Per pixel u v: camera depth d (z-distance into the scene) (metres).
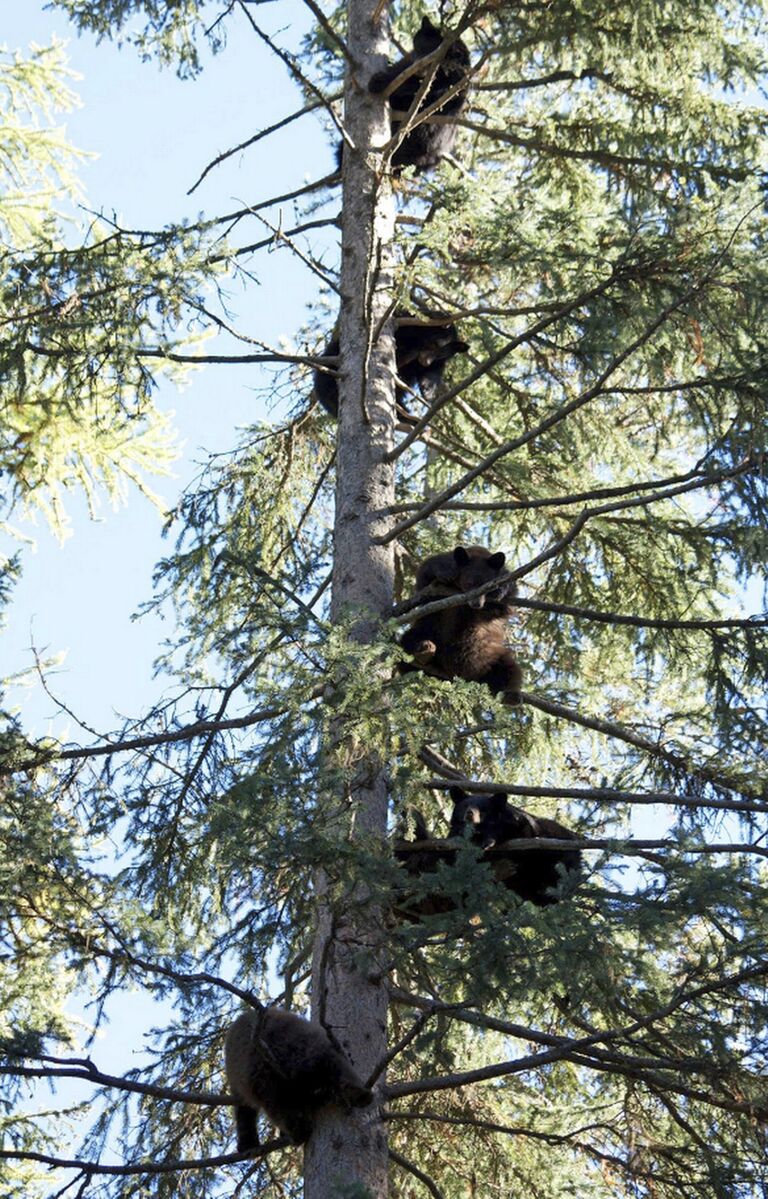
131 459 17.05
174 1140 11.48
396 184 14.27
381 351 14.60
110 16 16.67
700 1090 9.76
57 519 16.97
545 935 8.27
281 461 15.91
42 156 18.62
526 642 14.95
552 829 12.82
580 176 16.06
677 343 11.95
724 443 11.02
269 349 13.49
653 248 11.35
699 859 8.91
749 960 9.14
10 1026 10.72
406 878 8.41
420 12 18.09
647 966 8.58
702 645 12.96
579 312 12.14
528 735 14.09
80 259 13.12
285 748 9.59
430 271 12.71
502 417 15.73
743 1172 9.50
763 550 10.99
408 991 11.02
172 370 15.02
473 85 15.91
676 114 15.31
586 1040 9.08
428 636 13.47
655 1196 10.45
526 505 11.74
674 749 12.22
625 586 14.17
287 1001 10.69
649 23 13.66
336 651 9.84
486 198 12.49
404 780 9.88
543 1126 12.05
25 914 10.64
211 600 14.25
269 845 8.41
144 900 12.36
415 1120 12.03
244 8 12.94
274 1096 10.09
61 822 11.49
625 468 14.50
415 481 16.72
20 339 13.02
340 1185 7.68
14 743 12.35
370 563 13.23
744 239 11.28
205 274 12.59
